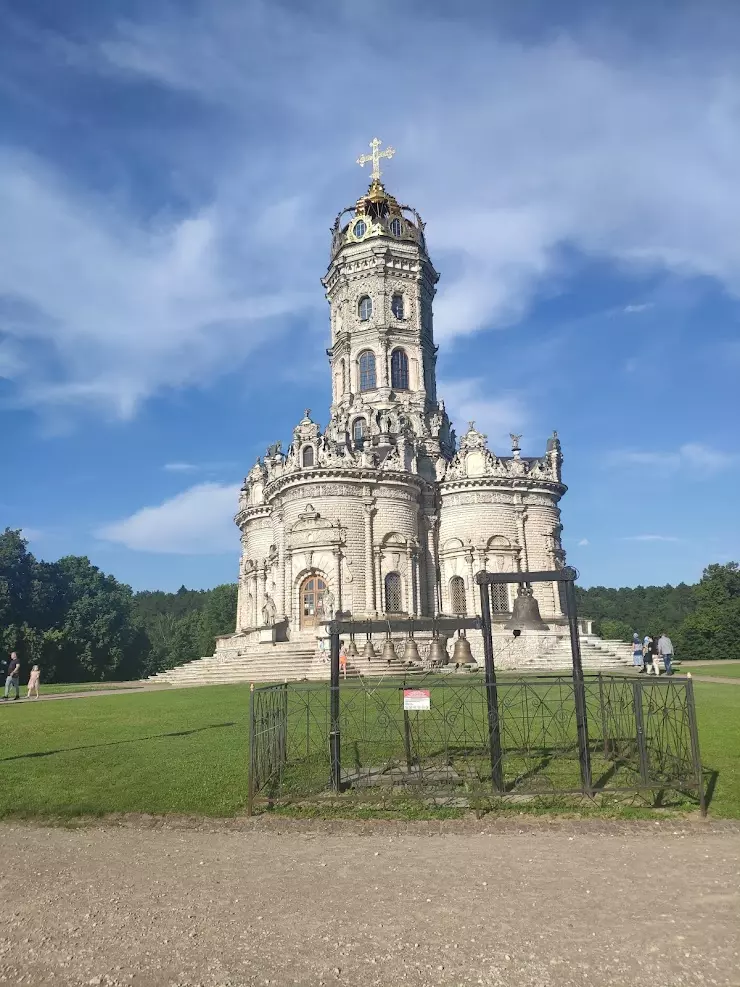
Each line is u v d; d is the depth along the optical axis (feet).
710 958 25.31
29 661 265.34
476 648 172.35
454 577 215.92
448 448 245.04
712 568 322.96
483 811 45.37
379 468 203.31
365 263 248.32
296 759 61.57
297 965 25.66
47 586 293.43
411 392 244.22
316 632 185.57
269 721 55.31
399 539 200.85
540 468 227.81
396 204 258.57
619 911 29.55
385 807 46.80
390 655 157.48
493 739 48.39
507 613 211.00
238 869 36.35
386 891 32.60
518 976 24.45
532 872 34.68
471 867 35.70
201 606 639.35
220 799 49.47
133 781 54.80
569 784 50.52
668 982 23.86
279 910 30.66
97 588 351.87
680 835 40.50
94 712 102.94
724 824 41.96
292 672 161.89
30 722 91.71
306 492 199.21
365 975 24.81
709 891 31.58
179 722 86.89
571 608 49.57
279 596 204.44
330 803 47.96
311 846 40.16
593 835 40.88
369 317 247.70
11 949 27.63
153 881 34.83
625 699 64.95
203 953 26.81
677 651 314.14
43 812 47.91
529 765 56.80
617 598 558.97
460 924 28.63
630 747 60.49
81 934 28.78
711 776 51.34
